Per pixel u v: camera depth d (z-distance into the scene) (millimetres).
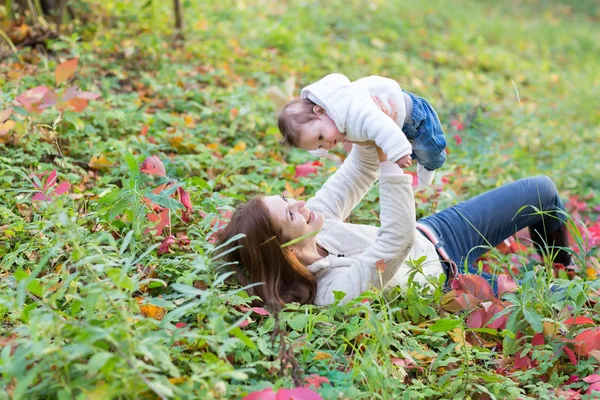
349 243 3182
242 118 5254
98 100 5051
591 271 3516
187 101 5523
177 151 4598
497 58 9930
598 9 15391
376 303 3016
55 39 5941
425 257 2969
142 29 6801
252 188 4160
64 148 4301
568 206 5121
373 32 9766
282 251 2922
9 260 2924
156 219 3158
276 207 2938
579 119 8398
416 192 4418
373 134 2717
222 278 2383
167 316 2303
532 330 2982
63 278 2502
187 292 2357
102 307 2242
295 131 2807
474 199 3572
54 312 2178
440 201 4250
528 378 2725
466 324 3016
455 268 3295
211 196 3518
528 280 2932
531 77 9727
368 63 8258
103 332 2006
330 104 2758
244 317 2432
